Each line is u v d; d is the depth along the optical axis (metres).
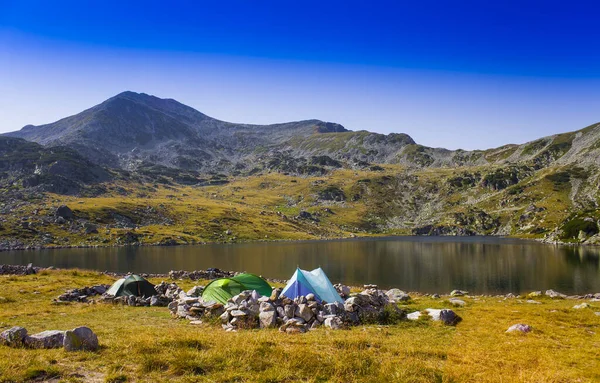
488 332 25.06
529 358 18.72
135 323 26.28
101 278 57.72
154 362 14.53
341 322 25.80
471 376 15.44
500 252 159.88
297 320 25.28
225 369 14.28
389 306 29.50
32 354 15.19
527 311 33.28
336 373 14.48
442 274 100.94
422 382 14.43
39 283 46.66
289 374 13.99
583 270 104.50
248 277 37.00
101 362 14.85
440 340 22.72
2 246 168.62
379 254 157.75
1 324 24.75
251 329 24.41
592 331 25.78
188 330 23.22
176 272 66.56
